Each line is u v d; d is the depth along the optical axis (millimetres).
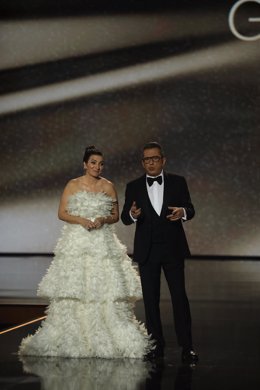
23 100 37406
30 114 37406
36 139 37375
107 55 36906
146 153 14258
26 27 37375
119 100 36844
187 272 30719
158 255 14055
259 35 35844
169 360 13891
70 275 14398
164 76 36562
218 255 36625
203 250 36688
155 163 14195
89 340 14234
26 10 37312
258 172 36125
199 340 16078
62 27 37156
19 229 37844
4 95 37500
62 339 14211
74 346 14102
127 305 14789
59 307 14484
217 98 36219
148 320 14242
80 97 37062
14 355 14328
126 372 12766
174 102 36531
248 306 21203
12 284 26266
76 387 11625
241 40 36031
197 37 36344
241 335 16703
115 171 36844
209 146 36344
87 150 15195
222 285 26312
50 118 37312
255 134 36031
